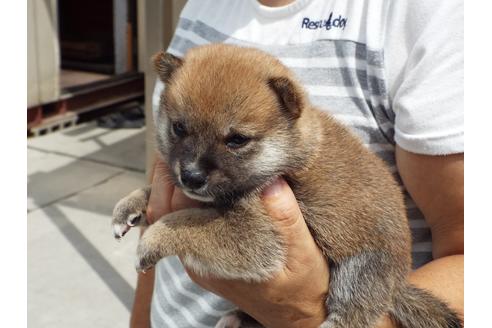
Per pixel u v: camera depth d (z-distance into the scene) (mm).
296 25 431
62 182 1264
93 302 886
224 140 388
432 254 414
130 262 993
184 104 391
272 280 375
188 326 454
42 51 1463
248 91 389
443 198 371
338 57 409
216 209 407
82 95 1620
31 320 838
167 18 831
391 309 407
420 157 367
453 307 383
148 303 536
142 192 461
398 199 405
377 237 401
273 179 399
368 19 396
